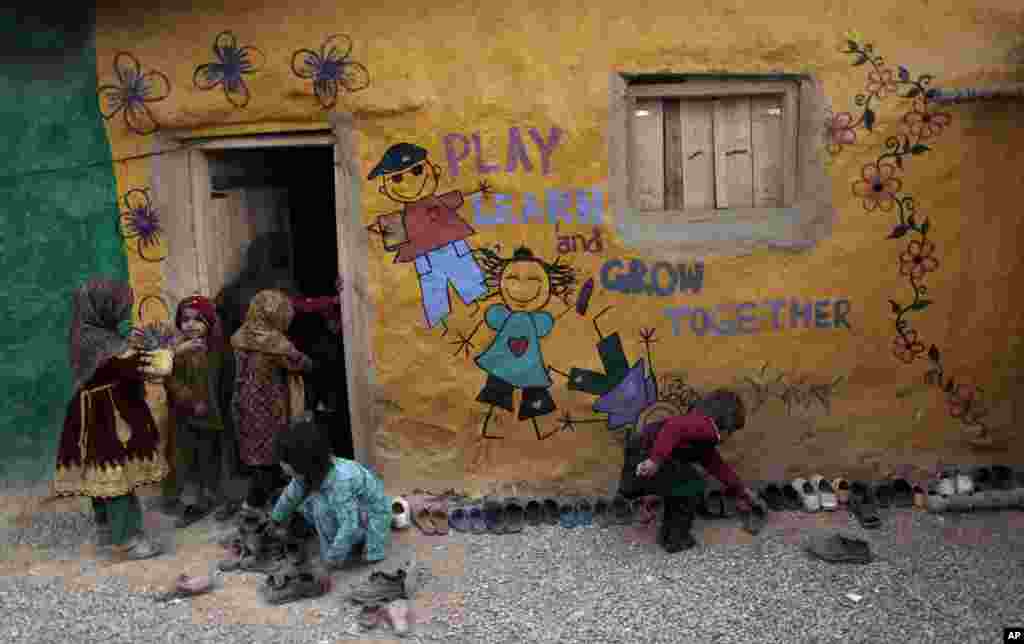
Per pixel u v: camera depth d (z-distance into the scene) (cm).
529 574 446
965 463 536
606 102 499
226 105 509
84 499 535
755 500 500
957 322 524
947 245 518
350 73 501
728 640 381
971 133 510
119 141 518
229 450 551
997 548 458
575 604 415
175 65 509
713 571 443
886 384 527
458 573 448
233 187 571
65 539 493
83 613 412
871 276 517
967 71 504
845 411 527
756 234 513
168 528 507
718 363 520
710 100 517
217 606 418
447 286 513
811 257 514
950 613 396
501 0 494
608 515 505
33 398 534
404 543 484
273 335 482
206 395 502
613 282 511
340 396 597
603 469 525
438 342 517
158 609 415
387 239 512
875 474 533
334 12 498
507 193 505
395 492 530
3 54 510
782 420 526
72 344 446
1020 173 515
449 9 495
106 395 450
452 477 528
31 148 518
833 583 427
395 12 496
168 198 527
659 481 456
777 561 451
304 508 454
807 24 500
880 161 510
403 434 527
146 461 464
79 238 526
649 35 497
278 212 633
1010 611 396
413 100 499
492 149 502
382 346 520
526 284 511
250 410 482
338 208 520
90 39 509
